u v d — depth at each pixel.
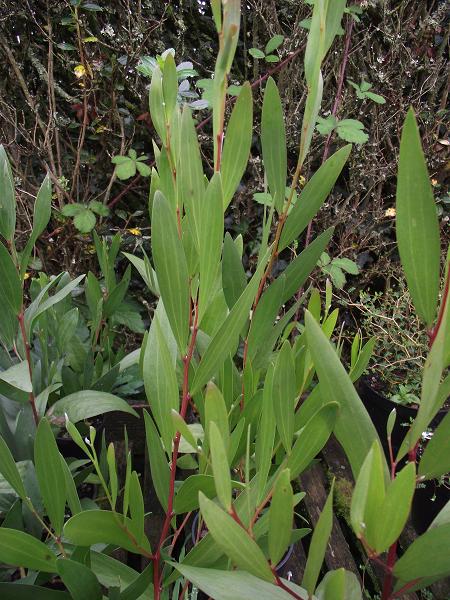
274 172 0.37
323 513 0.22
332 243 1.44
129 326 1.24
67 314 0.71
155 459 0.37
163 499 0.38
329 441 1.08
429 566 0.24
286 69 1.30
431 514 0.89
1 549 0.35
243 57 1.33
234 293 0.42
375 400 1.13
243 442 0.44
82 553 0.38
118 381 0.97
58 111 1.29
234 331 0.32
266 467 0.33
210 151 1.34
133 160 1.19
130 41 1.21
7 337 0.51
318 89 0.31
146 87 1.26
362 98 1.25
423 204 0.22
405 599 0.76
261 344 0.44
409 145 0.21
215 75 0.31
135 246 1.27
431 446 0.24
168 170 0.38
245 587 0.27
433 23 1.30
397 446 1.09
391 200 1.45
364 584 0.82
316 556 0.23
